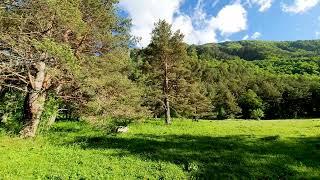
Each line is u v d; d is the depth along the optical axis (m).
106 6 25.75
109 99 26.80
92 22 25.00
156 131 30.22
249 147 20.42
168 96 43.66
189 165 15.41
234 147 20.44
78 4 22.62
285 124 40.12
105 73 27.00
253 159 16.94
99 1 24.94
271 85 125.00
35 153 17.31
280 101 121.12
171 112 59.84
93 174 13.69
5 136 21.66
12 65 22.70
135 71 45.47
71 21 21.06
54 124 33.69
